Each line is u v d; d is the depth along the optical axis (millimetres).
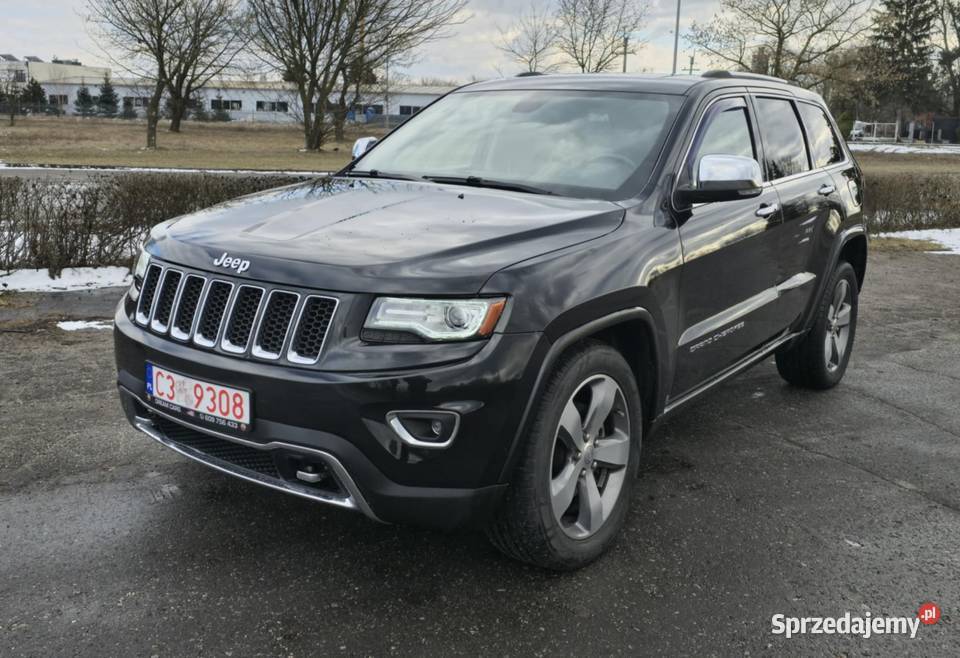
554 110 3945
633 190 3357
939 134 74562
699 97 3807
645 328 3135
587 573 2998
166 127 54312
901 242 13031
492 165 3744
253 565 2971
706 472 3967
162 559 2990
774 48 32844
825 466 4090
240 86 67562
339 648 2518
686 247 3354
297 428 2520
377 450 2484
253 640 2543
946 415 4922
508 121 3986
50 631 2547
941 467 4121
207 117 67000
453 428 2492
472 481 2562
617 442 3078
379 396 2445
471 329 2504
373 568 2979
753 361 4246
